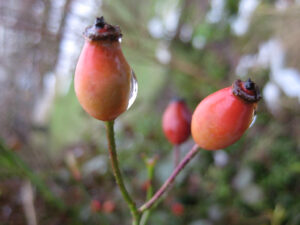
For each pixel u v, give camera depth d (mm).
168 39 262
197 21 253
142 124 228
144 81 281
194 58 254
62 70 190
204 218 122
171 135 85
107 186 141
